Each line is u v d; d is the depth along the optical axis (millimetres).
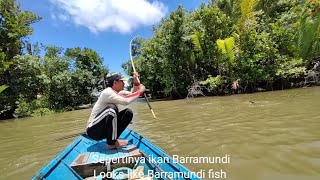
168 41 21141
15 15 23953
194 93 20078
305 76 19062
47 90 23812
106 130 4168
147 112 13555
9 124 15875
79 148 4934
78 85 25609
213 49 20078
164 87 24688
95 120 4199
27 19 24562
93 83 26578
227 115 9945
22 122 16375
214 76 21438
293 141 5855
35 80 23312
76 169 3627
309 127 6859
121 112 4441
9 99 21891
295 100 11961
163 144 6680
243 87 19750
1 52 22031
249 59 18859
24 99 22172
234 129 7523
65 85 24078
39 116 19969
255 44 19172
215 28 20359
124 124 4422
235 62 19438
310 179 4035
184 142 6676
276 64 18875
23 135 10539
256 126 7574
